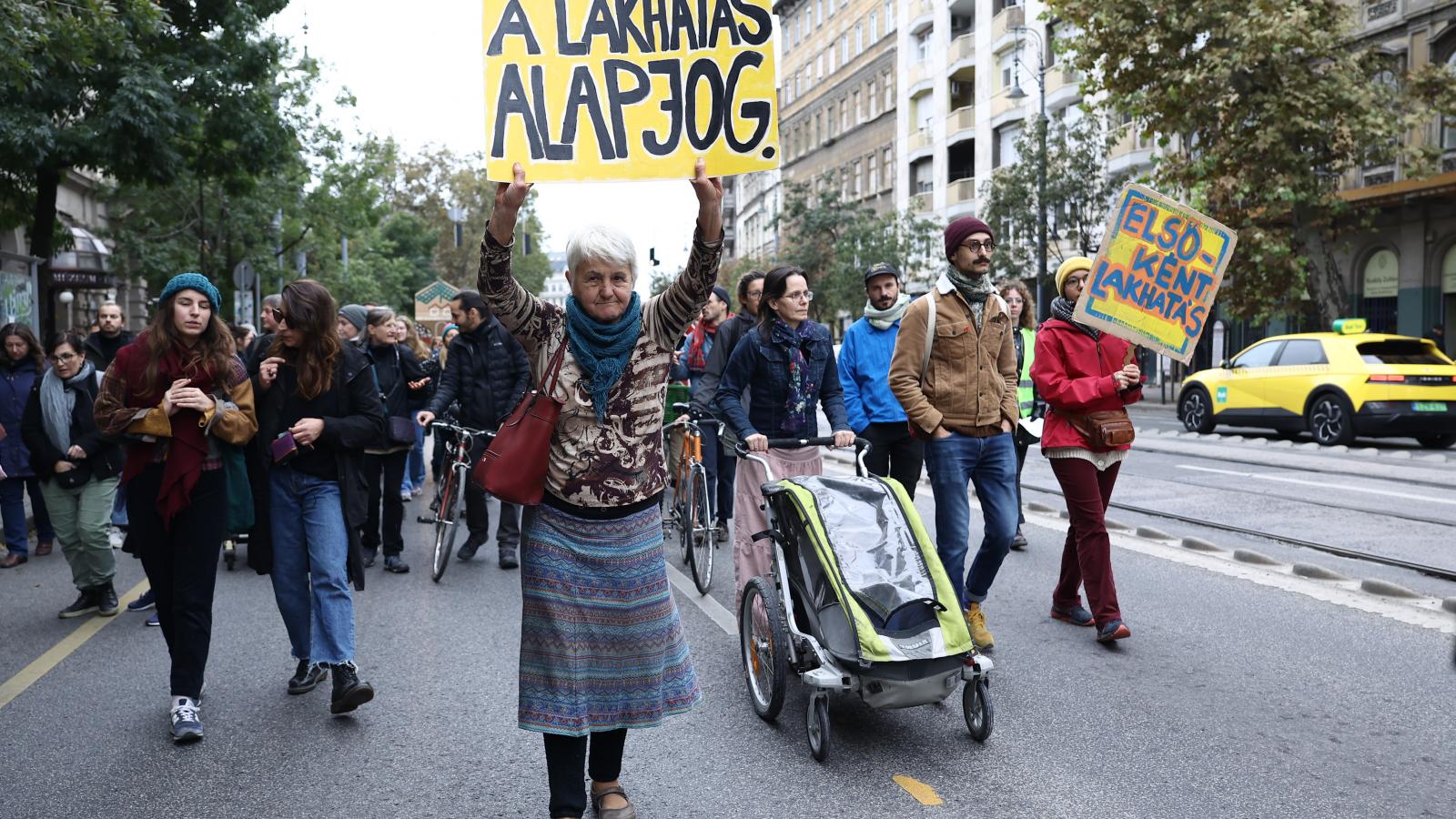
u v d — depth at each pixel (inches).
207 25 768.9
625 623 140.3
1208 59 873.5
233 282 1183.6
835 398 243.4
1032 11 1563.7
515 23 142.6
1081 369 232.1
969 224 217.2
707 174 141.5
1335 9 879.7
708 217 139.7
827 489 191.2
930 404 217.8
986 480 224.8
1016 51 1536.7
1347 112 879.1
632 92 142.9
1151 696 199.5
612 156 143.1
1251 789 157.9
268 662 235.6
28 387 362.6
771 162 141.5
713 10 142.2
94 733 191.9
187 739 185.0
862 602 175.0
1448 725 181.8
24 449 361.1
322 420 192.5
